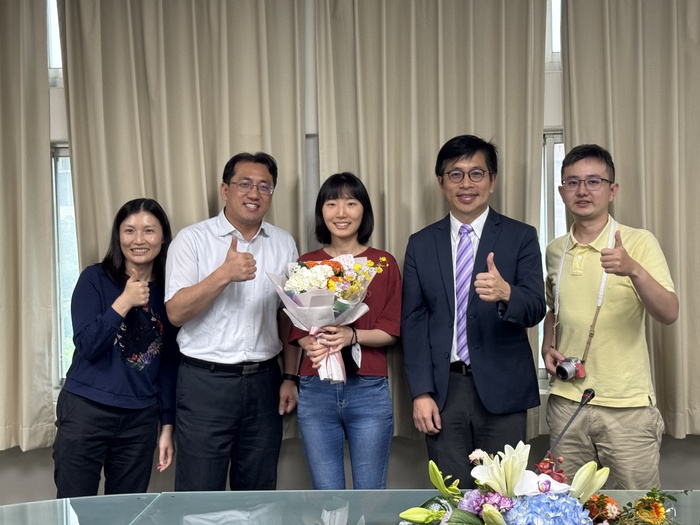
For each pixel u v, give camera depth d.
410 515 1.22
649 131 2.72
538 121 2.74
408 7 2.77
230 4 2.82
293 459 2.96
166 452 2.58
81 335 2.36
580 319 2.35
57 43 2.98
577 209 2.37
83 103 2.84
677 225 2.66
